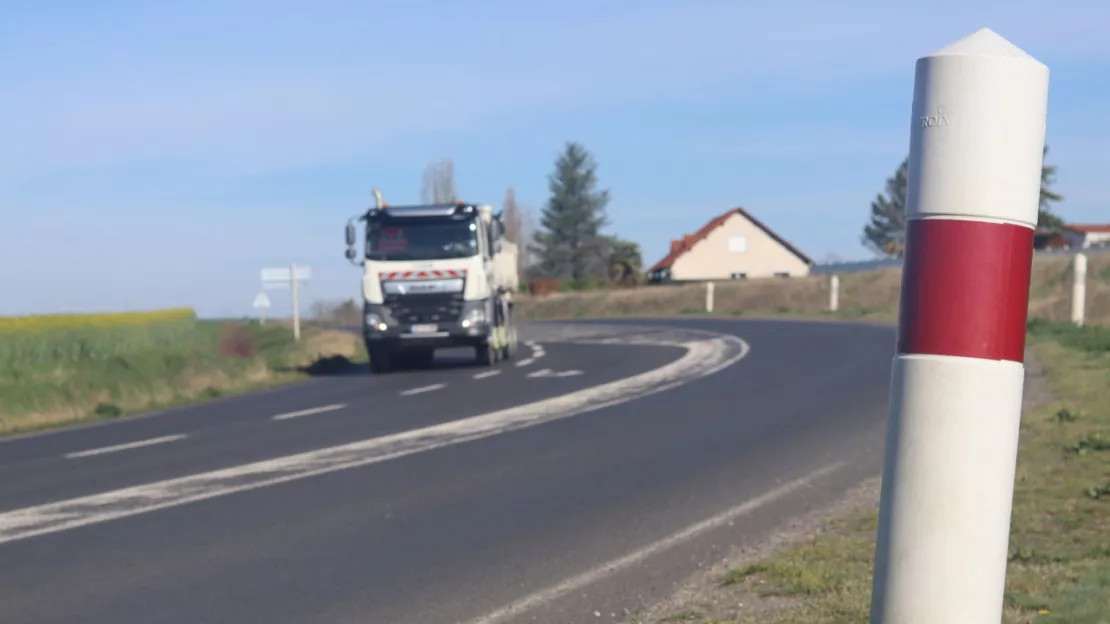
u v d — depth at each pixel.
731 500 8.28
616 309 57.16
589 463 10.10
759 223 90.75
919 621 2.11
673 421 12.70
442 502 8.52
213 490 9.31
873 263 71.38
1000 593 2.12
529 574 6.37
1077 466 8.05
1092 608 4.70
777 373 17.92
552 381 18.23
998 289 2.04
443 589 6.11
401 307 21.28
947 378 2.05
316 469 10.22
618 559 6.65
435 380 19.67
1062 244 67.12
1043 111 2.08
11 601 6.08
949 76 2.05
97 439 13.88
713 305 53.44
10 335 25.84
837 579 5.63
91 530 7.88
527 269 97.44
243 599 6.00
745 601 5.49
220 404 17.92
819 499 8.16
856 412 12.94
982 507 2.07
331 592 6.10
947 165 2.05
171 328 30.97
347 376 22.33
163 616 5.73
